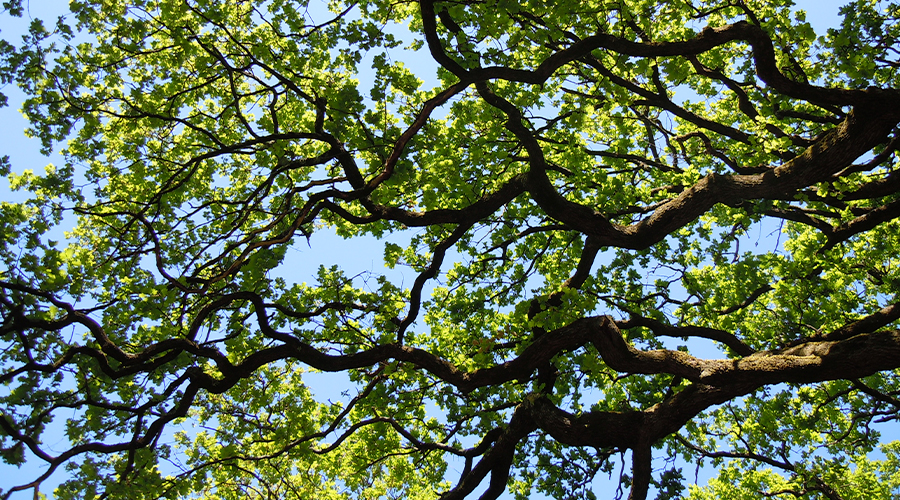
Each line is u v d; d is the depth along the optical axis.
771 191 6.96
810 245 9.02
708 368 6.26
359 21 6.98
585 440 6.61
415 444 8.09
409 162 6.97
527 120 8.49
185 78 7.93
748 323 9.33
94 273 6.60
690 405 6.32
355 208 9.32
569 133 9.13
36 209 6.10
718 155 9.62
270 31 7.89
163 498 7.40
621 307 8.81
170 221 8.44
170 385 6.29
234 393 8.64
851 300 9.53
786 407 9.70
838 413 10.67
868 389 8.32
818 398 9.57
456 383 6.98
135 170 8.07
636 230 7.07
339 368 6.79
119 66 7.79
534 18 6.82
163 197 8.20
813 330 8.45
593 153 9.80
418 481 11.12
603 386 9.60
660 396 9.31
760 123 8.40
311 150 9.36
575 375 9.39
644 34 8.19
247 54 6.93
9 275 5.42
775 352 6.42
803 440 10.85
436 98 6.75
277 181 9.03
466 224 7.66
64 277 5.45
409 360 7.03
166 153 8.36
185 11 7.17
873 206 8.60
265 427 7.97
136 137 7.85
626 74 8.74
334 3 7.96
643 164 10.67
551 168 9.13
